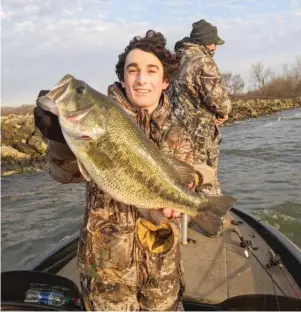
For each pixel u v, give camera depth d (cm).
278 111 4875
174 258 232
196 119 478
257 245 442
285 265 388
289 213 784
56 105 198
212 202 242
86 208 235
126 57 234
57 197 1174
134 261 227
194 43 487
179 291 247
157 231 233
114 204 226
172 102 493
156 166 222
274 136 2192
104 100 210
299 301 254
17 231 858
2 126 2036
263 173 1212
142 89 230
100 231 225
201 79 467
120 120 213
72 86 202
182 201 232
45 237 810
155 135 239
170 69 243
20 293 271
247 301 260
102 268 224
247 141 2053
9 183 1502
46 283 273
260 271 383
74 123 201
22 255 728
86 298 231
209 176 259
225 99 473
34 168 1853
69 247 429
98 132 205
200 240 455
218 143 499
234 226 498
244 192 982
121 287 225
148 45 228
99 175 210
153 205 224
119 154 212
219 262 402
